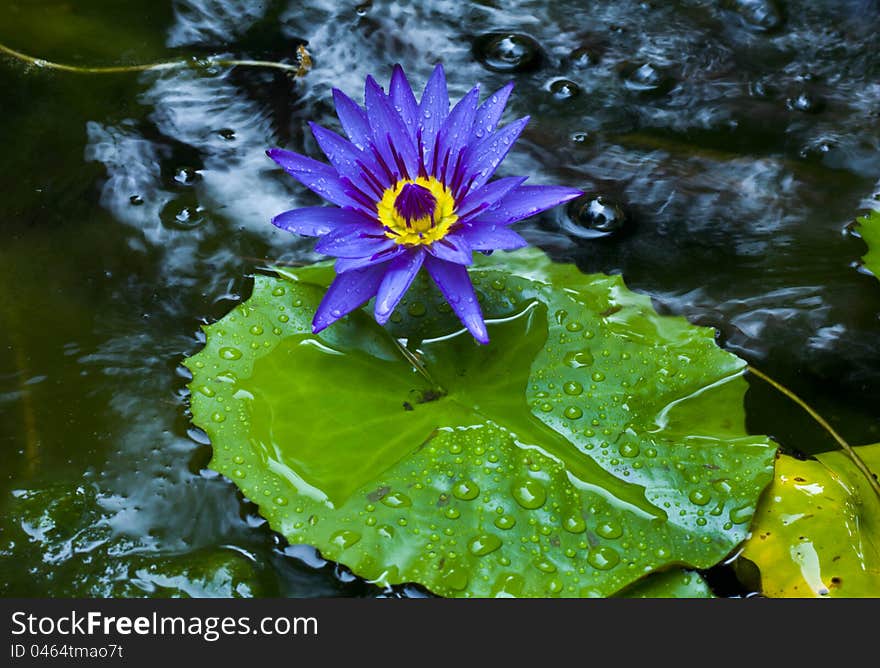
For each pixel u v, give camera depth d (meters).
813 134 1.59
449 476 1.44
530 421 1.45
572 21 1.66
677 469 1.44
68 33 1.65
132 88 1.62
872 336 1.51
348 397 1.46
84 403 1.48
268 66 1.63
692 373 1.47
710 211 1.56
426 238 1.46
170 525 1.44
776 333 1.51
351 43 1.65
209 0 1.68
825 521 1.44
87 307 1.51
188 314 1.51
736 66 1.63
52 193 1.56
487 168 1.47
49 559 1.43
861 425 1.48
